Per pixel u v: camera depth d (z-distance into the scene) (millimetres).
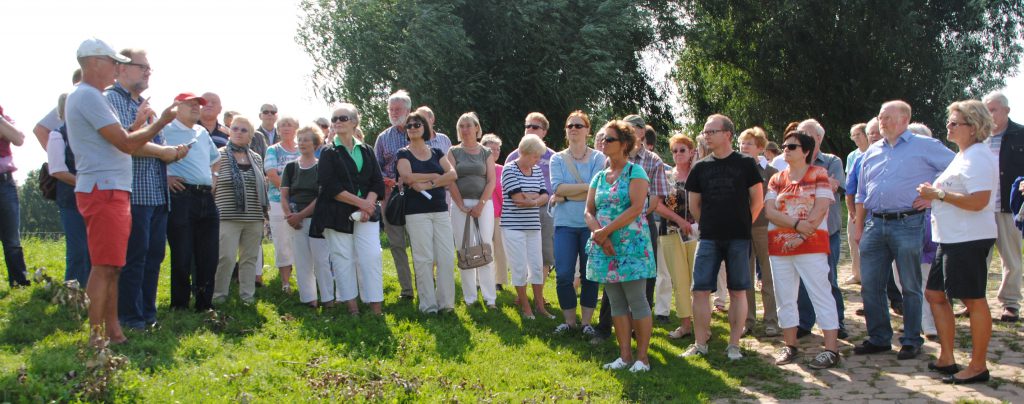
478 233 7605
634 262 5930
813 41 24125
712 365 6320
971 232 5465
